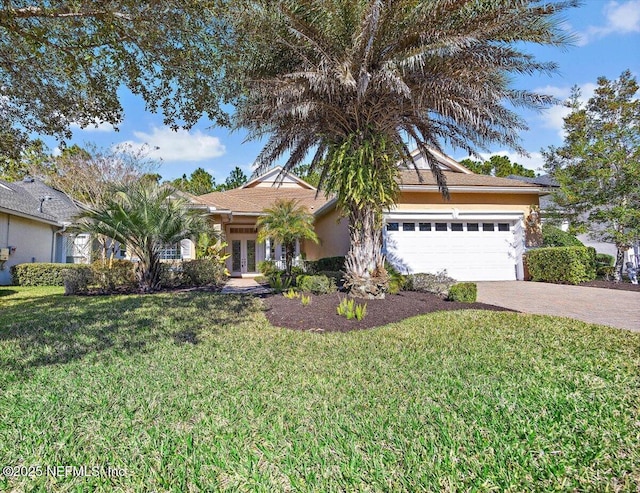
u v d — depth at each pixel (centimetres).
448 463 219
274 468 217
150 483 206
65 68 623
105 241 1474
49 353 454
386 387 336
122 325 610
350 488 199
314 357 435
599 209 1259
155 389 337
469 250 1333
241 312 738
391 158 789
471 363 400
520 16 600
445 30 648
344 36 685
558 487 198
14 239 1466
